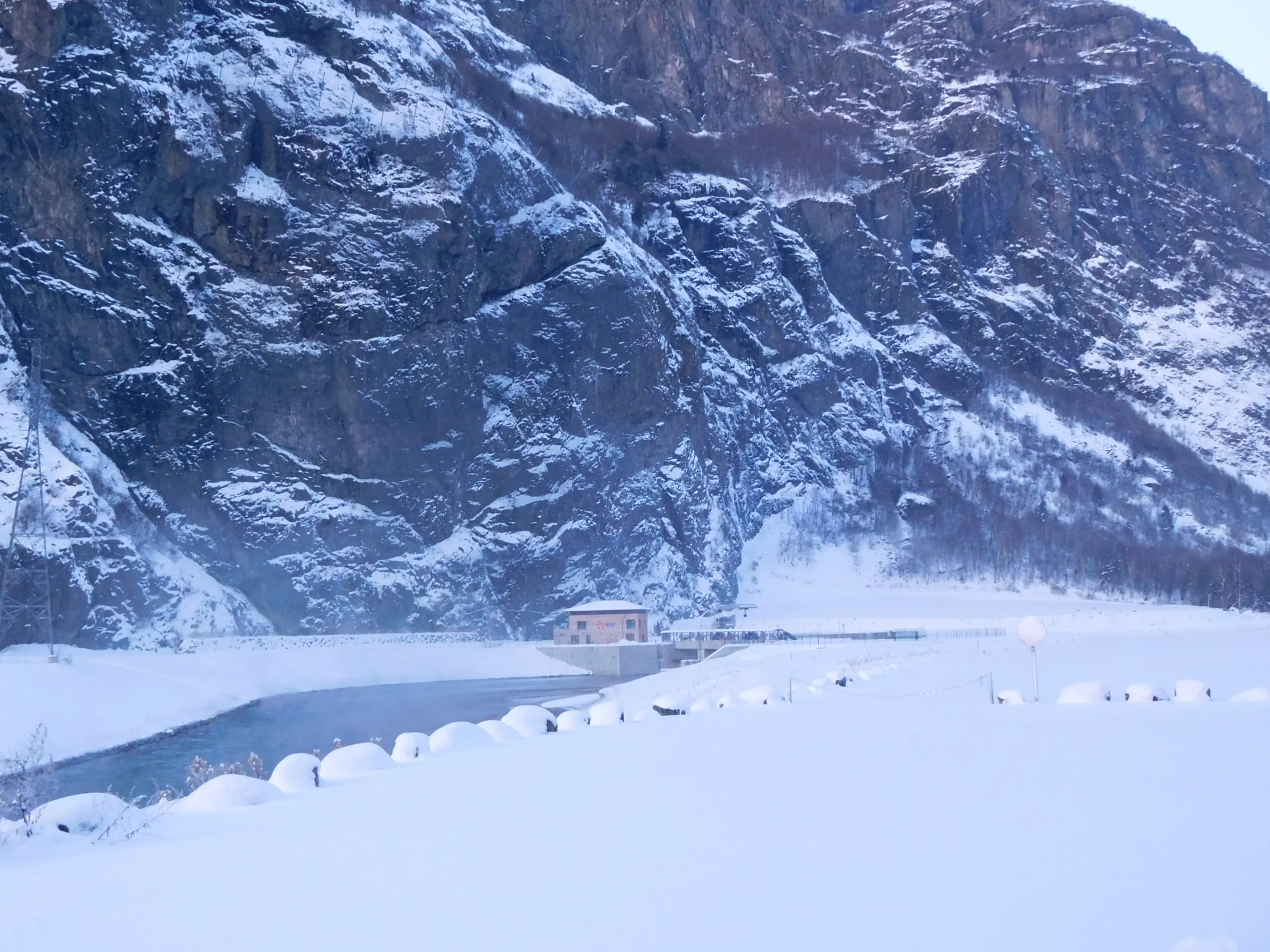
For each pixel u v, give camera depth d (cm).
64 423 10794
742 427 17900
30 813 2048
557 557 13100
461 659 11256
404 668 10756
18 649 8525
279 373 11856
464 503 12800
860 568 17238
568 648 11638
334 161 12675
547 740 3256
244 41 12838
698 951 1023
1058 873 1277
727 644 11250
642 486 14450
